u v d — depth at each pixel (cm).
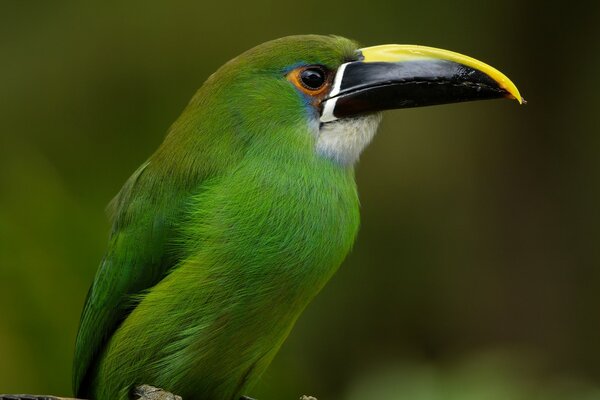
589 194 1627
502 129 1611
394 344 1506
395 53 941
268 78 922
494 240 1598
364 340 1487
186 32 1526
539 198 1622
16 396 838
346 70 929
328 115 922
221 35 1530
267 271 887
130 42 1516
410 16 1573
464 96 935
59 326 1199
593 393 1039
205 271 888
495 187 1602
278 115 914
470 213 1587
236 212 888
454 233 1570
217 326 895
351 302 1497
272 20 1540
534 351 1573
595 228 1622
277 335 919
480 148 1598
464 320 1564
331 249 905
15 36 1512
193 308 894
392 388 1041
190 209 902
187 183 912
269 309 898
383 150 1543
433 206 1554
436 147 1560
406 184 1546
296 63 923
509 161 1616
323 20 1546
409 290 1523
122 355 920
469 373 1038
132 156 1452
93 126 1478
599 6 1638
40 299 1201
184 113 949
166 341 904
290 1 1546
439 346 1537
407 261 1530
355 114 926
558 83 1645
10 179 1287
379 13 1560
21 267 1209
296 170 901
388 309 1512
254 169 899
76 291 1220
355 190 933
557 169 1633
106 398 945
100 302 945
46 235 1234
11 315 1191
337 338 1475
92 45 1512
